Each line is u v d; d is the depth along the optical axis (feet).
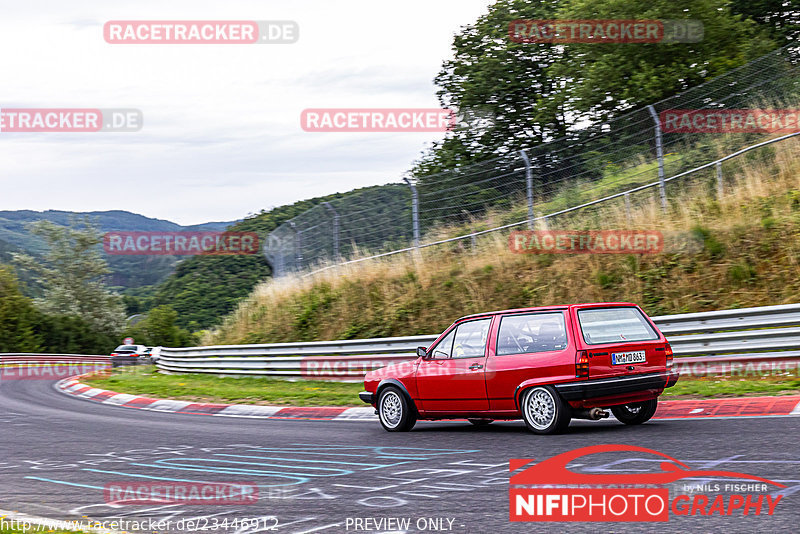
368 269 78.38
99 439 37.81
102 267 278.87
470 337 34.40
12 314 216.74
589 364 30.32
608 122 70.33
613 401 30.73
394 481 23.44
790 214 54.75
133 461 30.40
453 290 68.23
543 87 118.01
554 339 31.32
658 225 60.54
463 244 74.49
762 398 33.47
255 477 25.58
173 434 38.65
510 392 32.12
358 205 84.53
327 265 86.43
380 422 40.14
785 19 115.55
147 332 251.19
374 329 70.85
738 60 91.91
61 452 33.78
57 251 274.36
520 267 65.87
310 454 30.04
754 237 54.44
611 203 68.64
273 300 88.63
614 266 59.41
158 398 59.00
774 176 60.49
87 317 269.85
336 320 75.87
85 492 24.27
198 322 198.08
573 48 104.58
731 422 29.91
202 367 79.97
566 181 71.51
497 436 31.96
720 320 43.29
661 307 53.88
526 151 72.49
